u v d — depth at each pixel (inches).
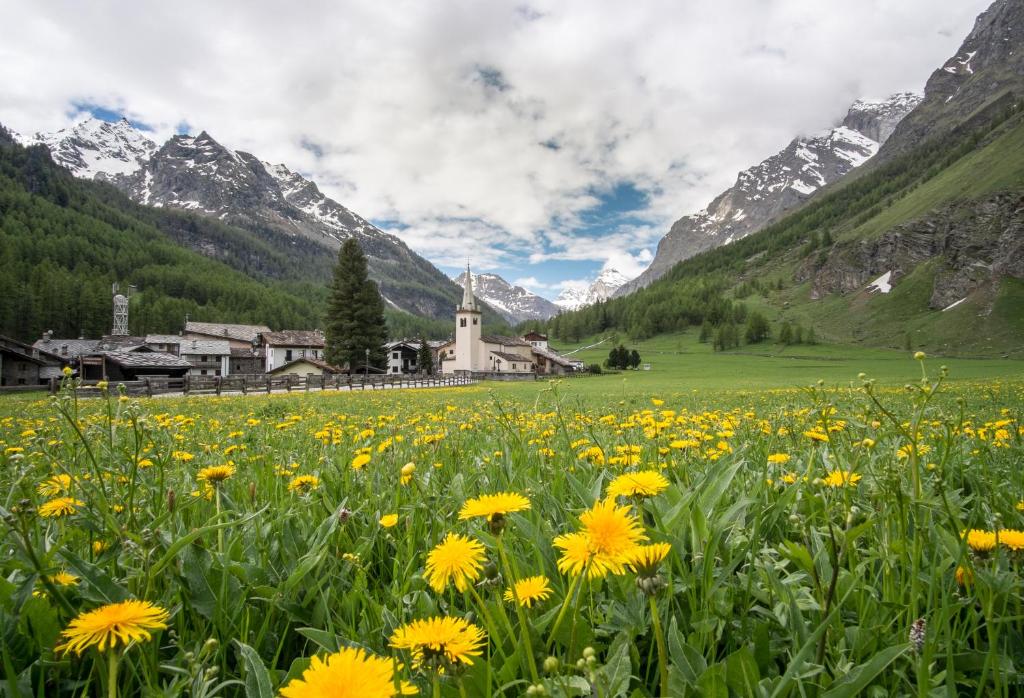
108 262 7071.9
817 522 84.0
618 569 43.3
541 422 223.5
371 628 68.2
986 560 56.8
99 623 38.8
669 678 51.2
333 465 154.3
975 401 414.6
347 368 3061.0
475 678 52.5
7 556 78.1
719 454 160.9
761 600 72.4
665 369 4052.7
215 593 68.7
